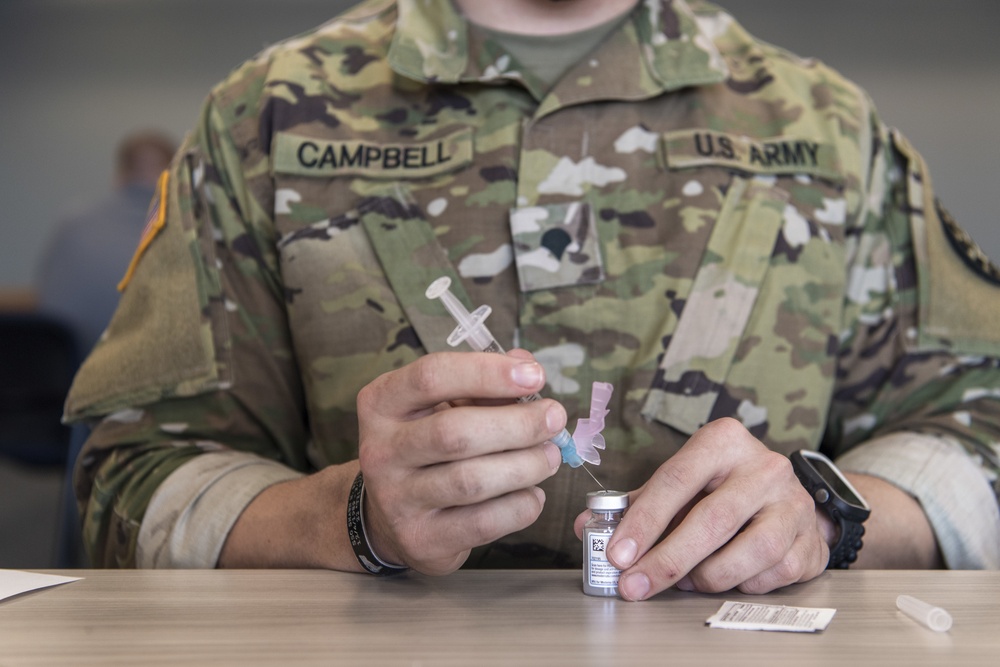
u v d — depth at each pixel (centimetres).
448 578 71
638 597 66
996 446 87
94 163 470
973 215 450
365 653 58
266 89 91
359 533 70
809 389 88
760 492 68
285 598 66
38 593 68
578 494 83
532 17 91
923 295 92
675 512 68
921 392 91
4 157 469
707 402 85
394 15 97
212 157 91
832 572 72
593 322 85
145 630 61
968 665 56
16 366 170
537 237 86
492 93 90
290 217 88
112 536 84
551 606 65
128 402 88
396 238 87
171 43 466
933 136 450
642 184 88
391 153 89
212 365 88
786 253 88
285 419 91
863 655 58
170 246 90
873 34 448
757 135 92
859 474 85
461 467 64
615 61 90
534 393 64
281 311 91
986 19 443
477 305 86
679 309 86
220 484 81
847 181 92
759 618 62
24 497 320
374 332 86
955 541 83
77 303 250
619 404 85
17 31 464
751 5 451
